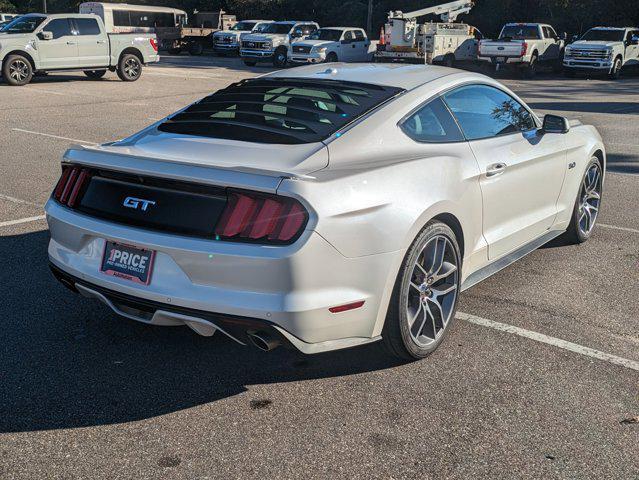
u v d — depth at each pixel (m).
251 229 3.04
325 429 3.10
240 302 3.05
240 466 2.82
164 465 2.81
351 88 4.04
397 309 3.46
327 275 3.12
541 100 17.67
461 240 3.98
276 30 30.19
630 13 34.62
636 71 29.77
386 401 3.35
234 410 3.24
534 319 4.38
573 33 36.53
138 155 3.40
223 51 34.91
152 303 3.23
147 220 3.26
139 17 32.97
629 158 10.09
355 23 46.72
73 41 18.86
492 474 2.81
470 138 4.20
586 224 5.99
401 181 3.43
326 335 3.24
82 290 3.58
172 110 13.91
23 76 18.27
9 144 9.94
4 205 6.76
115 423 3.11
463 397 3.40
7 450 2.88
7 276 4.89
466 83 4.37
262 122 3.72
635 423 3.21
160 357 3.76
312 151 3.41
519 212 4.70
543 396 3.43
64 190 3.65
